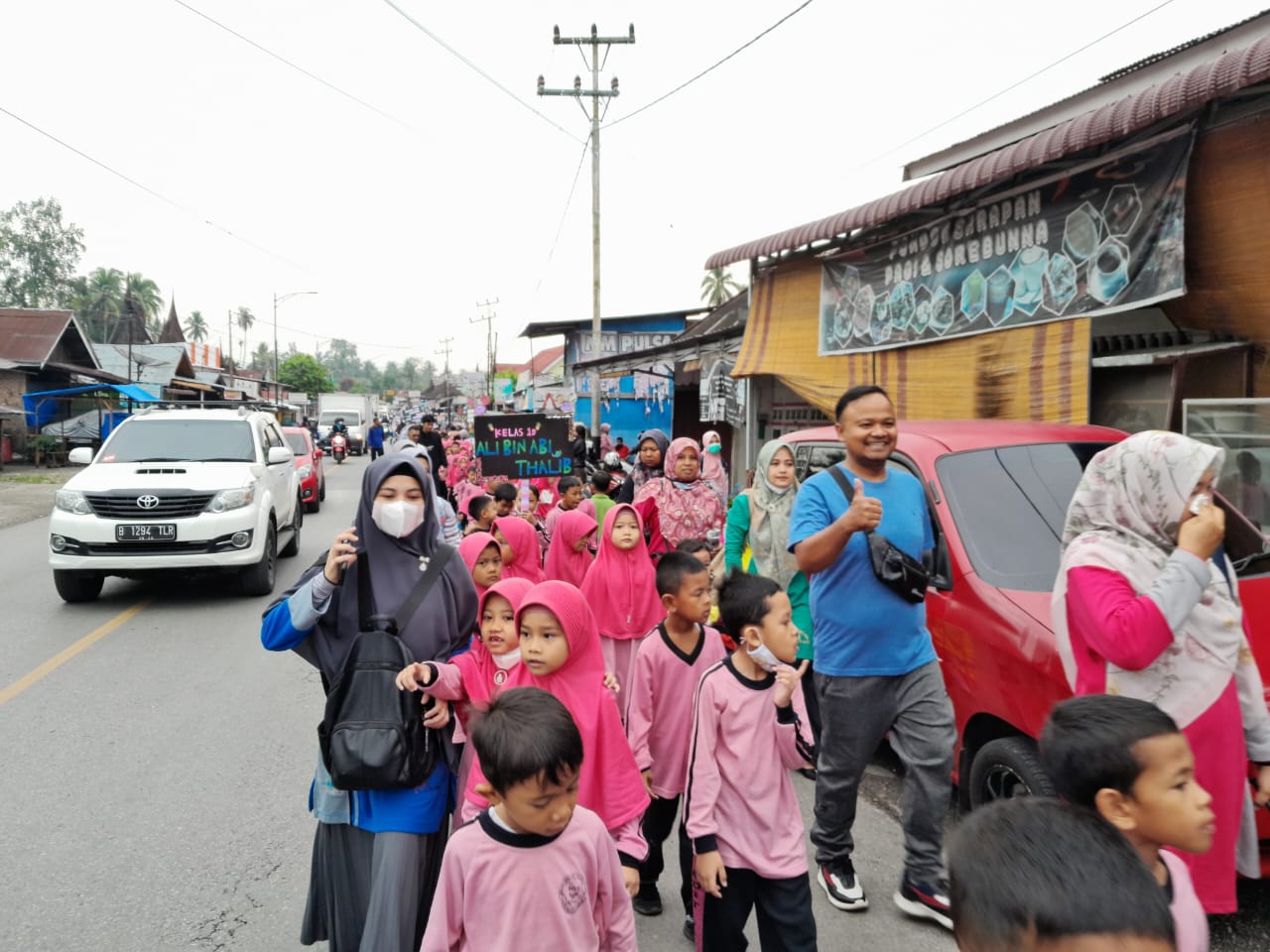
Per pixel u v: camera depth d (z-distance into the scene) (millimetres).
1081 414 5977
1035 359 6383
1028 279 6449
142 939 3105
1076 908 983
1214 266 5246
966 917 1073
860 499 2912
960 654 3672
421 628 2627
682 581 3064
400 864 2432
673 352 14367
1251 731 2412
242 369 73438
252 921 3221
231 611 8242
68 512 8102
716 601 2689
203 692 5859
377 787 2385
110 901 3342
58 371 27422
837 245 9000
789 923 2611
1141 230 5488
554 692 2650
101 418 26391
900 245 7953
